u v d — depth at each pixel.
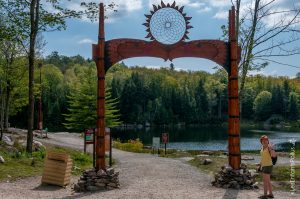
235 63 14.07
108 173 13.51
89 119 46.94
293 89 155.00
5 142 22.55
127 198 11.80
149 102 114.38
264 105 134.00
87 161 22.48
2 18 22.70
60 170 14.00
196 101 128.50
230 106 14.07
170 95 122.88
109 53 14.02
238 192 12.80
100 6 13.98
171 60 14.15
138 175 17.48
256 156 28.17
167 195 12.28
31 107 20.84
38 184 14.09
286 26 19.05
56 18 20.33
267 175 11.76
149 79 133.62
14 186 13.35
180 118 122.12
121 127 106.25
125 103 109.44
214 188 13.66
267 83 151.50
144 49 14.12
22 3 20.28
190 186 14.19
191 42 14.14
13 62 32.16
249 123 130.75
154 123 112.81
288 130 99.00
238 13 19.00
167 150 36.03
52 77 103.62
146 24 14.06
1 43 29.02
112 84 110.00
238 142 13.98
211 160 22.03
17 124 82.62
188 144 58.75
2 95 34.12
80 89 48.75
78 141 37.09
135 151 34.94
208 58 14.18
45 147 25.00
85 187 13.20
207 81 151.12
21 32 20.52
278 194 12.54
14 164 17.12
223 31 19.41
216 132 88.94
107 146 21.39
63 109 91.19
